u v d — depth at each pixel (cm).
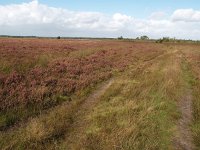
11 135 781
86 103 1182
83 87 1469
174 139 839
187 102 1292
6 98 1092
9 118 920
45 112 1030
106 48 4412
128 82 1605
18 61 1978
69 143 764
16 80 1395
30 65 1906
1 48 2923
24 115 962
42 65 1986
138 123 898
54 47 3844
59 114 974
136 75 1908
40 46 3891
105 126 867
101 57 2906
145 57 3453
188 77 2011
